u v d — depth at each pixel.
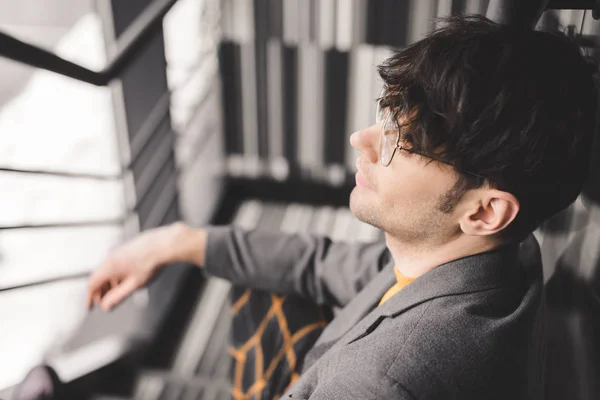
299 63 2.53
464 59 0.88
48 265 2.03
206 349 2.11
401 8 2.33
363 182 1.04
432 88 0.89
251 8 2.43
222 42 2.51
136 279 1.49
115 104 1.83
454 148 0.89
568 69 0.89
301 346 1.39
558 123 0.88
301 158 2.75
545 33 0.93
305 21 2.42
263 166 2.79
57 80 2.56
